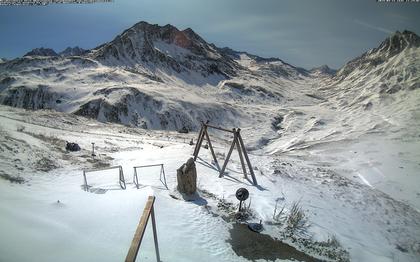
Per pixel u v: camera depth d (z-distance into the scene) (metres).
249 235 10.87
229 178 16.94
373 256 10.89
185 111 115.12
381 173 45.81
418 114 114.06
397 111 128.00
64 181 14.21
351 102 180.62
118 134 47.06
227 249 9.65
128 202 10.68
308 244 10.88
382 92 177.62
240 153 16.94
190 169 13.38
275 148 94.69
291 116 141.00
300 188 16.94
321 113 149.62
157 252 7.56
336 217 13.90
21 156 15.66
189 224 10.47
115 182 14.60
